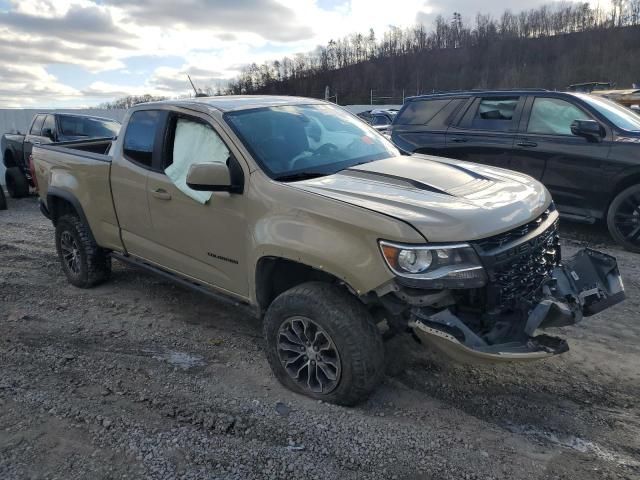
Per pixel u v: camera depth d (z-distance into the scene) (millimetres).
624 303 4898
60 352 4238
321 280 3551
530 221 3328
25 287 5801
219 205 3844
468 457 2912
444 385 3645
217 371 3900
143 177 4500
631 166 6309
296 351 3469
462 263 2934
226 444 3043
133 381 3768
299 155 3936
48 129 11656
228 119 4020
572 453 2953
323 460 2904
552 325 3244
